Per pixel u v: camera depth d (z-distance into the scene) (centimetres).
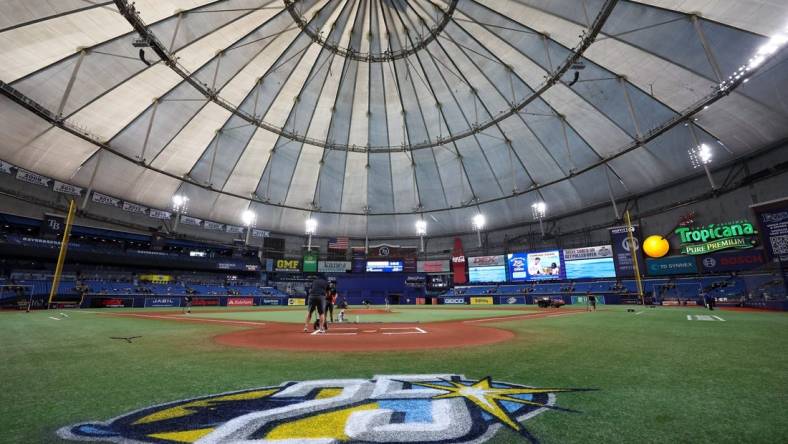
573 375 399
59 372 426
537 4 2583
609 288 3803
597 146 3412
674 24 2206
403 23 3350
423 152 4450
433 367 454
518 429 237
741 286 2839
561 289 4181
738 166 2864
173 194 3972
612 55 2609
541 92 3073
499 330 993
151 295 3594
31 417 264
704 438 220
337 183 4791
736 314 1700
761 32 1958
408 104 3991
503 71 3306
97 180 3419
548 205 4316
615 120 3089
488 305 4278
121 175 3522
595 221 4100
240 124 3691
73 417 264
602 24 2227
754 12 1897
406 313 2419
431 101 3884
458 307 3778
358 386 354
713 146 2792
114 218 3747
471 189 4578
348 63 3650
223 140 3753
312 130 4081
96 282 3619
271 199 4616
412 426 243
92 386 358
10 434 231
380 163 4647
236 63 3066
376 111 4100
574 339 749
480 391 332
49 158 3011
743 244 2809
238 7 2633
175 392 334
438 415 265
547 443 213
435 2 3083
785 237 2400
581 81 2897
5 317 1633
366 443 214
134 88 2844
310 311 998
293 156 4316
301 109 3822
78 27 2244
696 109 2478
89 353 576
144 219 4009
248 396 320
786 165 2508
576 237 4269
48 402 303
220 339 784
